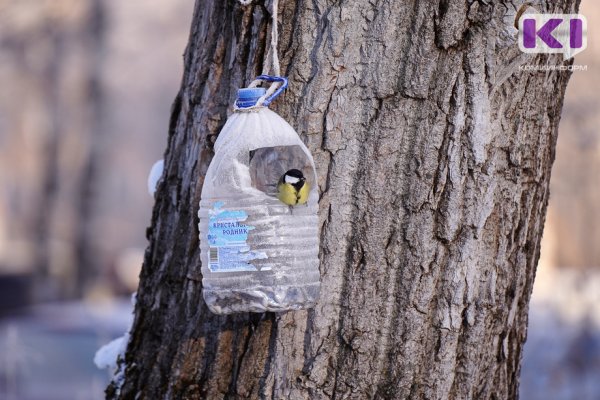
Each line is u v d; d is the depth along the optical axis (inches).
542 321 783.7
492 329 210.4
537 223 216.8
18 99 2245.3
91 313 1149.1
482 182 202.2
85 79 1749.5
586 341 685.9
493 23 196.7
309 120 201.3
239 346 210.5
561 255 1417.3
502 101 201.6
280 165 201.6
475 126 199.8
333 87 200.2
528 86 203.3
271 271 195.2
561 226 1425.9
